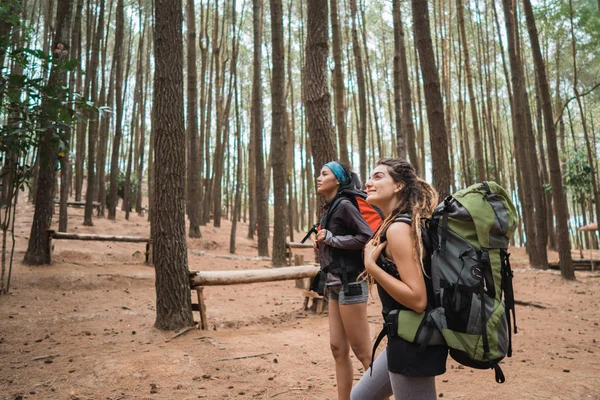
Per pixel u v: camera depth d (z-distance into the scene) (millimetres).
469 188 1821
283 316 6719
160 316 5312
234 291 8977
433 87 7781
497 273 1701
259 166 14609
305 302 7195
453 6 23344
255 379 3762
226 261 12922
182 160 5496
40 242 8867
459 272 1693
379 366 2092
